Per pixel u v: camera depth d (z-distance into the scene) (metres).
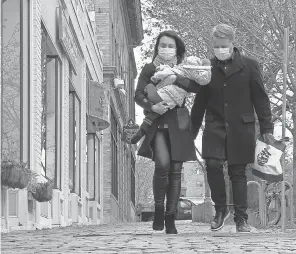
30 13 14.62
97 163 31.89
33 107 14.80
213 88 9.00
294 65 18.00
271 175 9.00
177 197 8.94
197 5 20.81
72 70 22.53
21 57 13.96
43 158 16.61
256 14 18.33
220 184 9.12
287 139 9.12
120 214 43.38
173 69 8.70
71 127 23.52
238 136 8.95
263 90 9.03
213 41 8.97
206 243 7.00
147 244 6.90
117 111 40.34
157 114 8.73
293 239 7.75
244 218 9.17
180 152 8.75
